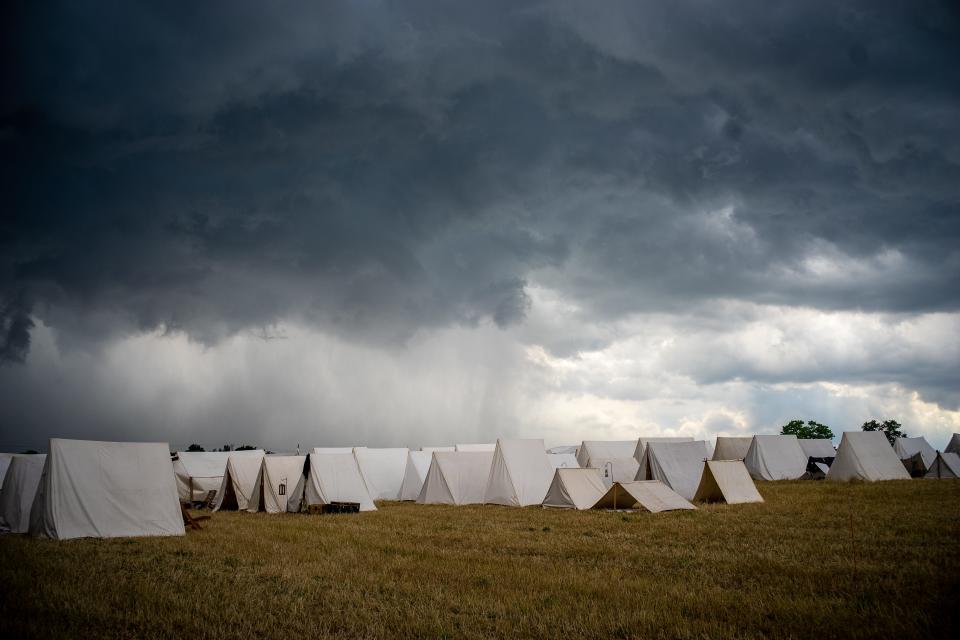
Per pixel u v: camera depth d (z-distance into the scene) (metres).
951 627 8.59
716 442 56.34
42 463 24.41
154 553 17.00
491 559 15.18
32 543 19.44
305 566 14.51
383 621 9.73
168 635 9.27
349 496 32.47
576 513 27.72
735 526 20.42
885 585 11.10
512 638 8.85
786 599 10.42
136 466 22.83
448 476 37.09
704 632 8.80
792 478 48.97
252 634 9.20
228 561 15.47
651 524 21.92
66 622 9.95
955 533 17.23
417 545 17.94
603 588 11.59
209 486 40.22
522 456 35.94
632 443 53.62
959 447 58.03
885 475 40.75
